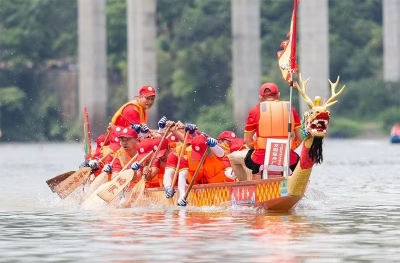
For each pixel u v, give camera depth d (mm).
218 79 197625
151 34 163250
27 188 54719
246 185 37281
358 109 183875
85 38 165125
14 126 198500
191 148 39125
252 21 160875
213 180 39344
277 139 36812
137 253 26422
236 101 162000
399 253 26109
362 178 61188
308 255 25812
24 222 34438
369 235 29750
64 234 30672
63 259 25578
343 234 30031
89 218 35469
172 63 199875
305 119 34000
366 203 41438
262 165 37219
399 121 177375
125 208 39219
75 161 96688
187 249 27031
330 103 33875
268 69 195250
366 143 151250
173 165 39438
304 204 39969
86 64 165500
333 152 111812
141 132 41500
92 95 165625
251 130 37312
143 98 43312
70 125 194125
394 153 106750
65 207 40469
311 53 151250
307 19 151625
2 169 79812
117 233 30734
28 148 150875
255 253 26203
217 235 29922
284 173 36750
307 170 34781
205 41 199500
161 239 29172
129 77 165500
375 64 196375
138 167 40031
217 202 38375
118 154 41500
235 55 161875
